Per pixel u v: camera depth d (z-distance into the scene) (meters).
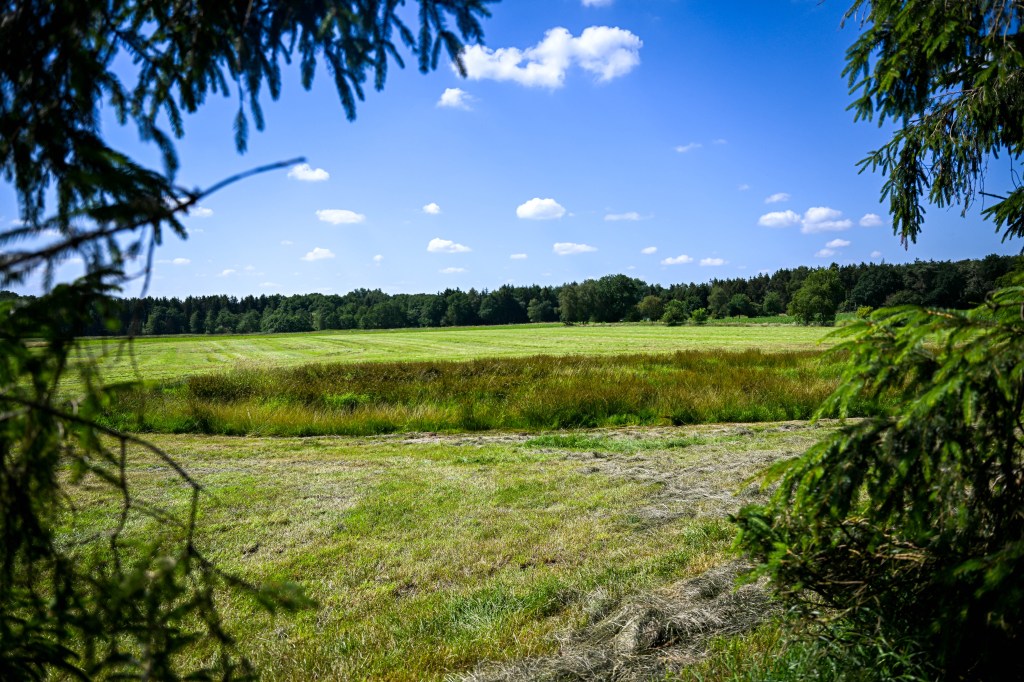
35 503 1.37
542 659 3.02
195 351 45.25
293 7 1.51
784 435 9.84
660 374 16.30
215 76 1.67
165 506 6.34
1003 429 1.55
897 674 2.01
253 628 3.80
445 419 12.03
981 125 2.86
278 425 11.60
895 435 1.67
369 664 3.26
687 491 6.45
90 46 1.50
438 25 1.73
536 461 8.27
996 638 1.58
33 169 1.56
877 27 2.76
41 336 1.22
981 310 1.80
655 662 2.84
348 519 6.00
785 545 2.10
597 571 4.35
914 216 3.33
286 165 1.13
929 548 1.79
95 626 1.32
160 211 1.11
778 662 2.47
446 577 4.62
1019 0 2.17
